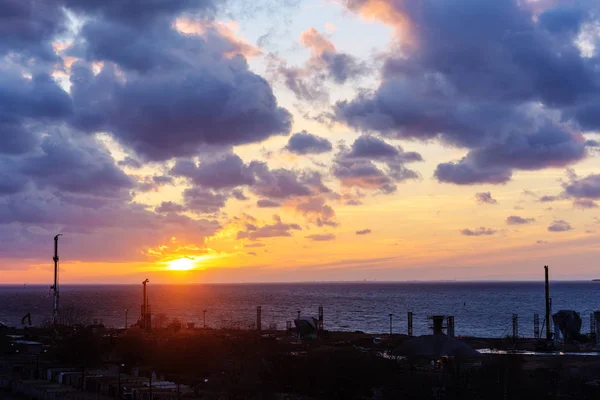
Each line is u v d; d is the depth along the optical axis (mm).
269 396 102875
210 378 112438
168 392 103000
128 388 104688
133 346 146125
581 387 99375
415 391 99125
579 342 176750
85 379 115125
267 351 135375
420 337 135250
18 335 195250
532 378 103625
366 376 106188
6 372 133750
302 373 110312
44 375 127750
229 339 161500
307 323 196250
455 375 102875
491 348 164375
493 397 95062
